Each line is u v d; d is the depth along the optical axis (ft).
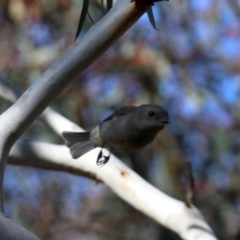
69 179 45.34
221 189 41.63
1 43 41.81
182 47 42.45
